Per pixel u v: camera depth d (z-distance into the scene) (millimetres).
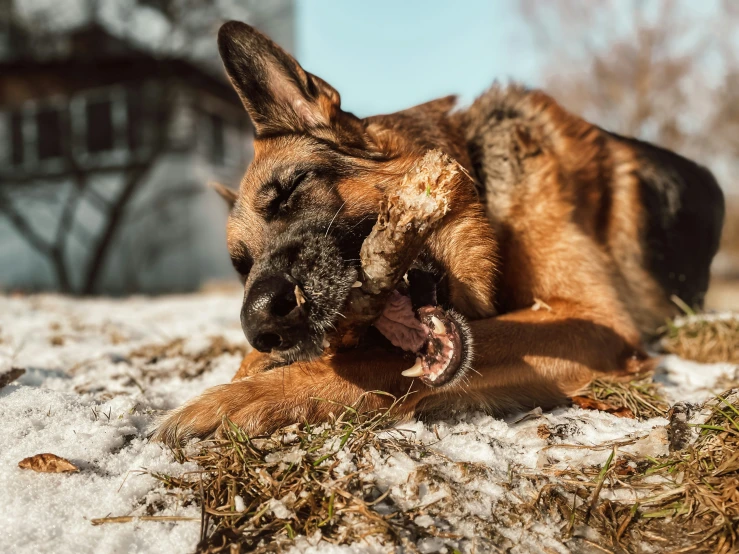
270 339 412
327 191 491
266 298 419
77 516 337
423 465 359
